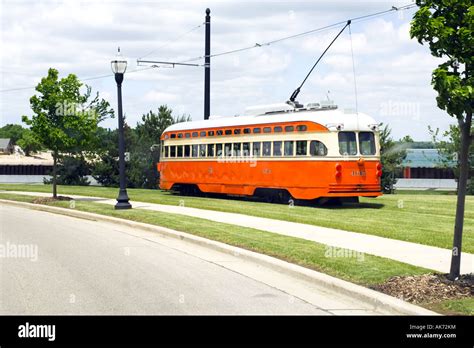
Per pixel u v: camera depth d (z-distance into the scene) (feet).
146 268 40.60
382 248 45.11
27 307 30.04
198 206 80.64
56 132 89.10
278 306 30.27
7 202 99.14
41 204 90.27
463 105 30.12
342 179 76.28
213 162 96.48
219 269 40.32
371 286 32.68
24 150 365.61
